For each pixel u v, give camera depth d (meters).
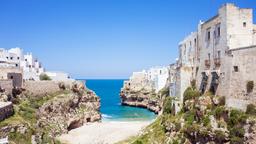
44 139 62.75
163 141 56.47
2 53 107.50
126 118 114.19
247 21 49.03
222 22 50.38
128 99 161.50
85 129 86.38
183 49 73.56
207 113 49.44
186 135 51.41
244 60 44.09
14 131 54.16
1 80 71.25
